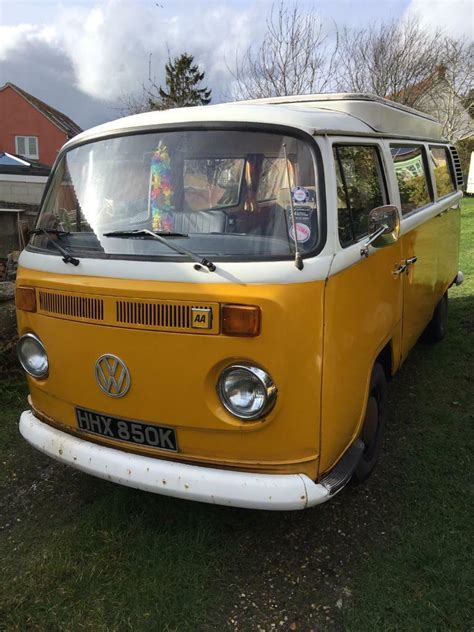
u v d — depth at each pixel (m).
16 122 38.66
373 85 19.03
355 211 2.86
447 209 5.14
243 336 2.26
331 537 2.87
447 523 2.94
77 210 2.93
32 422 2.99
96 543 2.85
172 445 2.52
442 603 2.42
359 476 3.14
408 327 3.91
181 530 2.92
